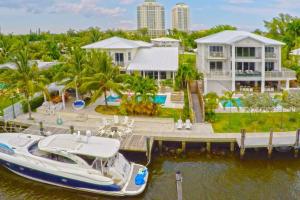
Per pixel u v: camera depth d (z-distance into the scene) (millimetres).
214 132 31781
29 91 35219
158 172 27391
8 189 25266
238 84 48469
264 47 46438
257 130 32312
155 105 37344
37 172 25172
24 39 97938
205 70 51094
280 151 29859
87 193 24500
